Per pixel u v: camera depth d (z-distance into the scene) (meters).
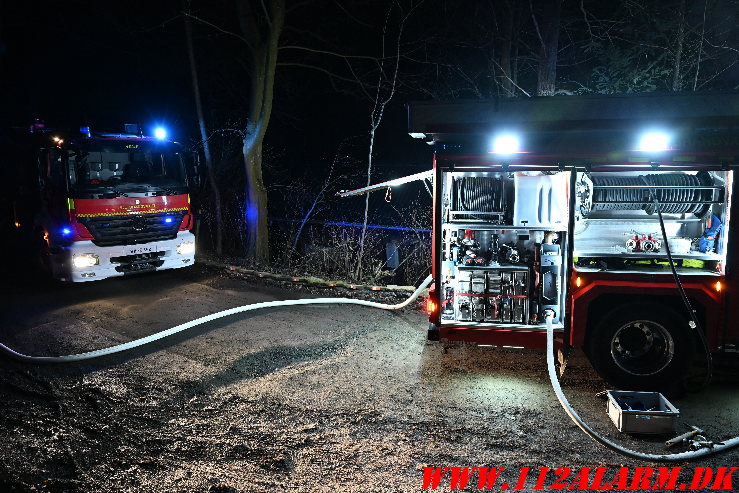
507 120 5.59
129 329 7.57
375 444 4.58
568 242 5.63
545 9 10.96
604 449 4.52
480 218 6.06
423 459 4.37
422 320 7.85
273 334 7.29
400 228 12.60
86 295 9.30
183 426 4.90
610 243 6.07
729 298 5.36
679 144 5.33
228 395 5.51
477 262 6.01
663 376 5.50
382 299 8.95
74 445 4.60
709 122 5.25
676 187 5.54
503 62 11.90
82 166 9.16
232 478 4.12
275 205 16.72
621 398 5.16
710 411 5.21
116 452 4.49
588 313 5.73
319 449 4.51
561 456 4.42
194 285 9.93
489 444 4.59
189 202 10.45
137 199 9.62
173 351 6.70
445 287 6.12
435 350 6.70
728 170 5.27
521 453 4.46
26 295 9.32
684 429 4.88
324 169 19.44
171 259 10.30
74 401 5.41
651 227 6.04
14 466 4.29
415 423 4.93
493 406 5.26
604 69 10.58
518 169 5.60
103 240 9.36
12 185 10.73
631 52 10.39
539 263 5.81
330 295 9.26
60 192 9.12
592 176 5.88
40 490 3.99
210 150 14.59
